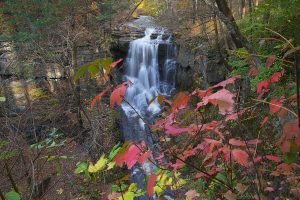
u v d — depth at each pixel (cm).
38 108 1080
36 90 1148
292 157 80
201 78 1063
